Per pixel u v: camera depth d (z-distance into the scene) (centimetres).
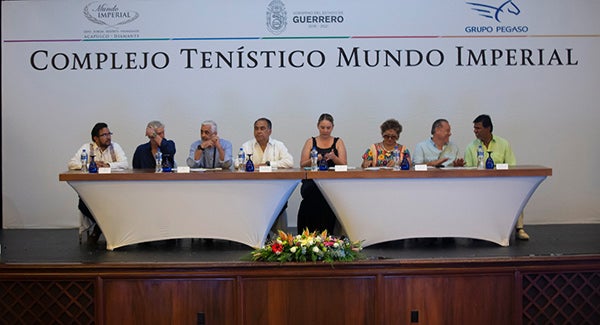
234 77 709
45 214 712
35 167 710
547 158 714
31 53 705
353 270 454
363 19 706
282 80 710
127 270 454
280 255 458
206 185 501
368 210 509
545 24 707
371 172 497
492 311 461
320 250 456
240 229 511
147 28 705
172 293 454
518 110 711
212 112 711
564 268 462
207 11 705
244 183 500
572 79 711
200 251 507
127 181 501
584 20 708
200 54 707
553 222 715
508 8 707
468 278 460
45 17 703
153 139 598
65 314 459
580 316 468
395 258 467
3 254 507
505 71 709
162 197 504
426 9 705
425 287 458
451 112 712
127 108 709
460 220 514
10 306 459
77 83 706
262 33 707
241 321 454
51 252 515
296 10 706
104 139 590
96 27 705
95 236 579
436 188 505
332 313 456
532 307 466
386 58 708
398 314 457
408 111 711
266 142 581
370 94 711
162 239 523
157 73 708
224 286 455
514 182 507
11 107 707
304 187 574
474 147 603
